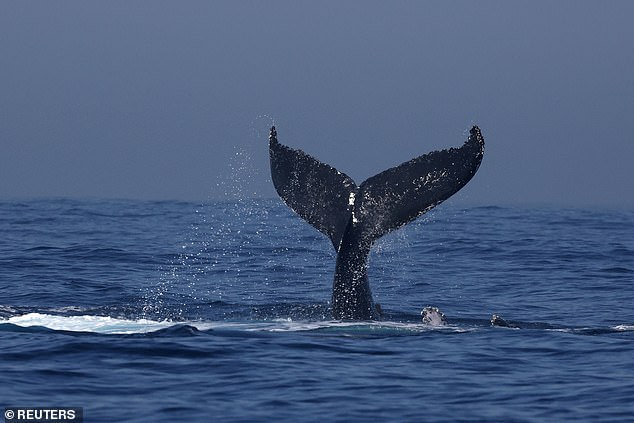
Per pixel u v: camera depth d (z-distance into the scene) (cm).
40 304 7406
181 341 5306
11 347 5112
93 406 4162
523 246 12362
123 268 9738
